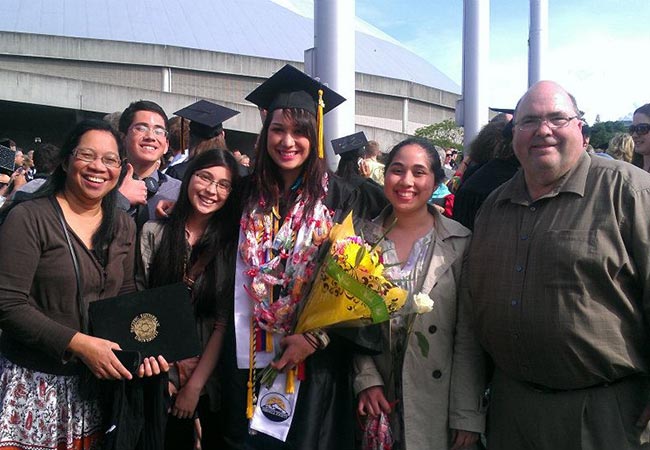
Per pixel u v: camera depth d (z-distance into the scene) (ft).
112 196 8.68
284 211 9.25
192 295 9.30
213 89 108.99
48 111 82.99
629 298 7.25
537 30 42.19
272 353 8.74
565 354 7.27
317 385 8.64
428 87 121.60
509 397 8.09
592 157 7.80
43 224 7.97
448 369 8.69
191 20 131.34
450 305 8.69
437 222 9.13
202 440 9.89
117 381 8.25
